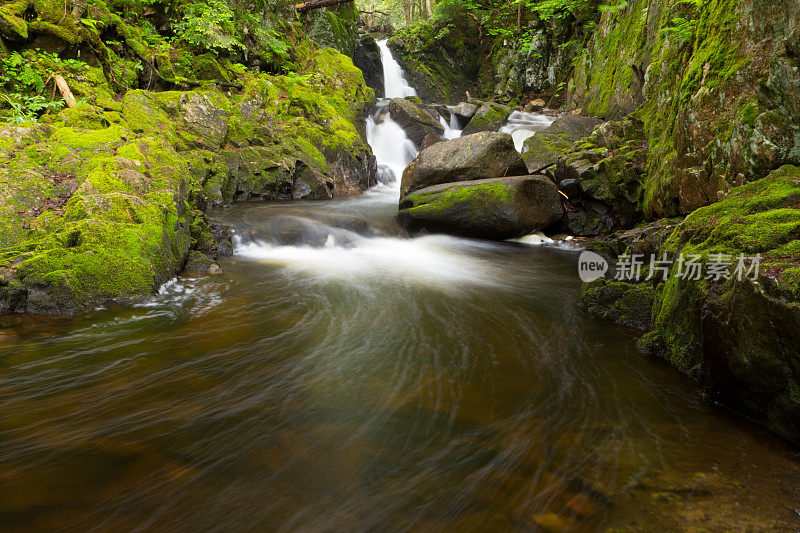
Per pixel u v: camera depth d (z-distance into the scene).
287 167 10.99
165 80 11.84
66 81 9.41
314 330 4.44
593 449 2.67
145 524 2.06
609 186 8.53
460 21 23.64
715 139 5.46
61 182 6.28
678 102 6.71
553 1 18.20
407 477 2.41
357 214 9.62
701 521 2.11
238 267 6.61
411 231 9.03
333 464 2.50
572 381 3.51
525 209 8.44
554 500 2.25
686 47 7.61
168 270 5.69
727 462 2.55
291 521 2.11
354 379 3.49
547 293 5.78
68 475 2.35
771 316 2.70
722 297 3.11
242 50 14.18
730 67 5.31
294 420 2.92
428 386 3.40
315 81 15.46
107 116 9.14
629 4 13.33
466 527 2.08
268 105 12.66
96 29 10.48
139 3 12.49
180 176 7.45
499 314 5.01
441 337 4.35
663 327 3.99
